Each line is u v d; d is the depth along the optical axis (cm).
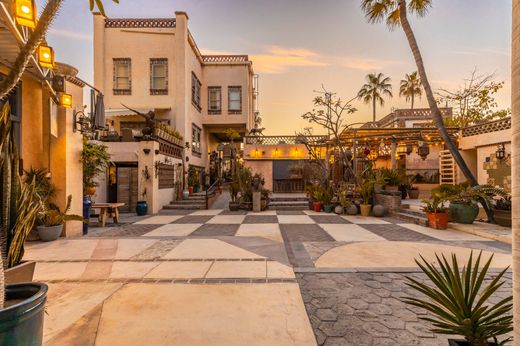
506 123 1006
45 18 194
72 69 705
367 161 1547
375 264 462
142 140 1170
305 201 1372
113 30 1628
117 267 447
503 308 182
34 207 359
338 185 1459
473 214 775
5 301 204
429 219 812
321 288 365
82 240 645
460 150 1251
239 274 413
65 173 674
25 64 196
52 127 641
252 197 1248
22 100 629
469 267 197
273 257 504
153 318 284
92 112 764
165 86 1627
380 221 931
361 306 313
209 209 1298
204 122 1970
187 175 1605
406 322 278
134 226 851
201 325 270
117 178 1211
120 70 1634
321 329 266
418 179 1600
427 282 385
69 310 301
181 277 401
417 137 1333
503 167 1023
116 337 250
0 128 268
